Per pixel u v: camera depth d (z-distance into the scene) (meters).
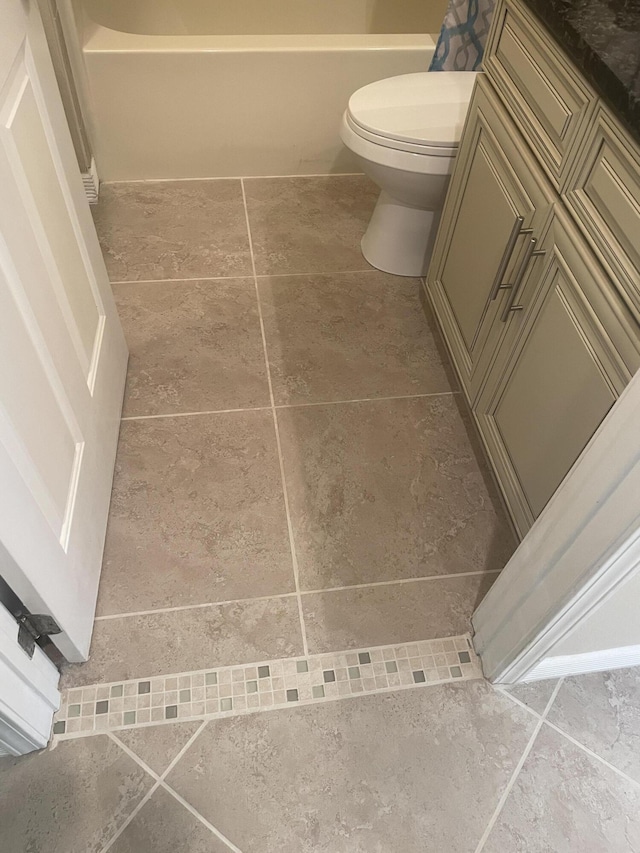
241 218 2.14
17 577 0.93
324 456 1.55
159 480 1.48
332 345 1.79
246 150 2.24
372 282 1.97
